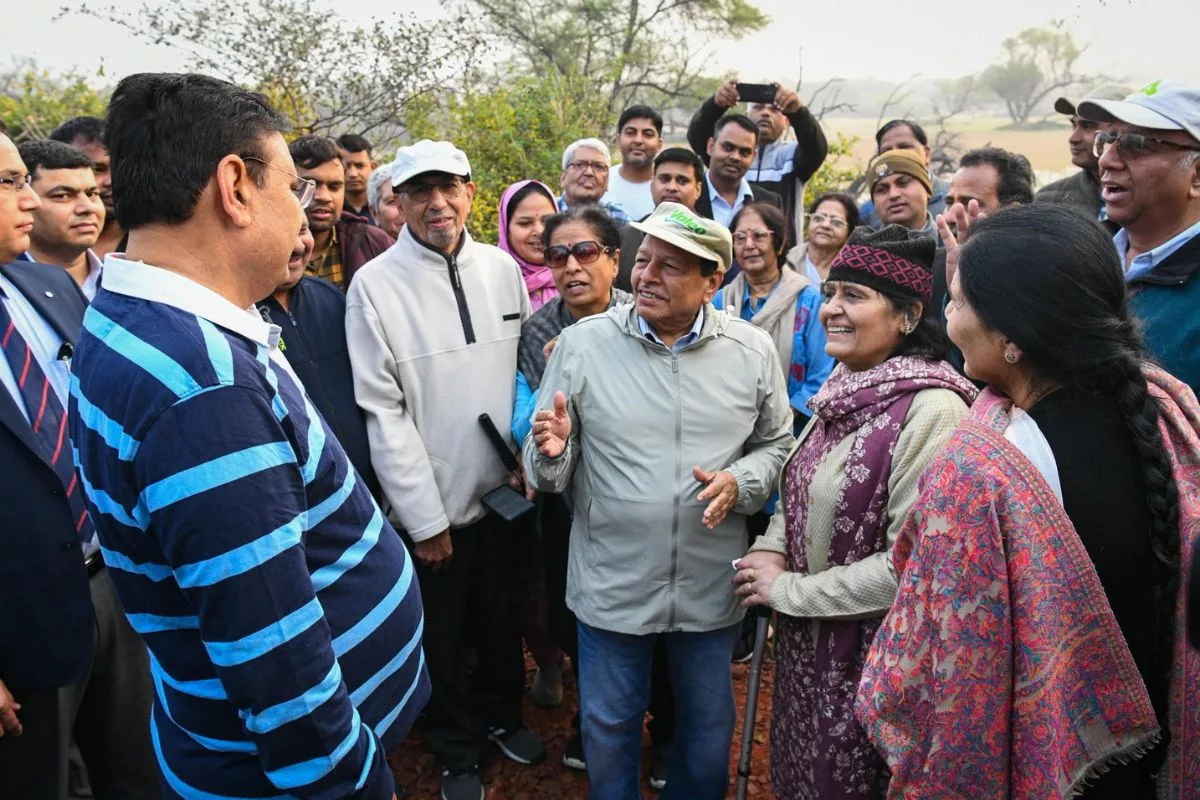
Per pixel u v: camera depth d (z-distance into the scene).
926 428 1.82
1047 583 1.29
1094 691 1.35
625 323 2.37
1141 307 2.28
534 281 3.58
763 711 3.25
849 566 1.90
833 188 9.30
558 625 2.87
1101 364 1.35
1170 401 1.41
